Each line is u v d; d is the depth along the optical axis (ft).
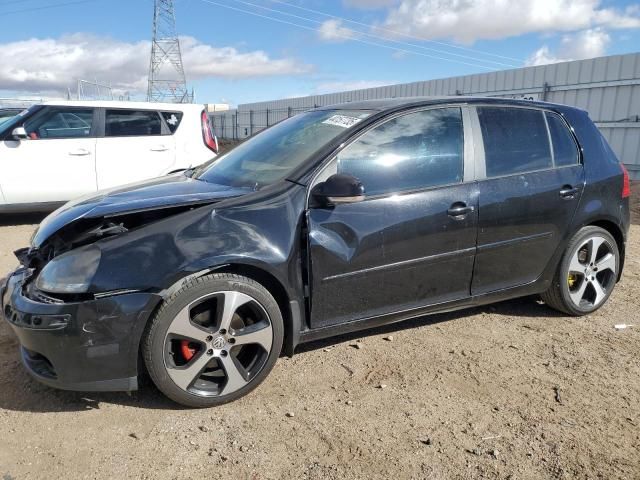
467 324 13.70
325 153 10.72
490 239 12.10
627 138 44.70
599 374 11.19
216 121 146.51
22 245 21.76
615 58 44.86
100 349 8.85
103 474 8.03
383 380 10.84
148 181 13.41
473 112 12.46
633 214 30.73
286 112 106.22
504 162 12.48
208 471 8.13
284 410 9.75
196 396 9.57
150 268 8.95
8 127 24.63
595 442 8.91
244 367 10.10
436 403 10.03
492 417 9.61
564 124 13.71
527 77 53.16
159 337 9.06
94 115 26.08
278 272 9.85
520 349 12.32
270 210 10.07
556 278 13.60
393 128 11.46
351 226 10.52
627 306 15.14
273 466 8.25
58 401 9.91
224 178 12.09
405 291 11.39
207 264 9.16
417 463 8.36
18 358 11.53
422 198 11.24
